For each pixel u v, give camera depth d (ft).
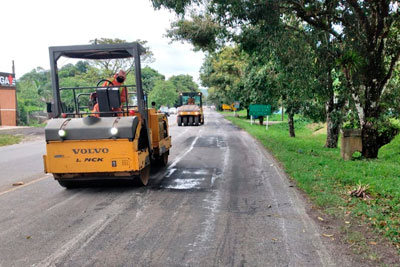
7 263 12.91
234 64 106.73
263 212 18.49
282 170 30.66
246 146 50.26
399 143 48.37
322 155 40.37
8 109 110.32
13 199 22.29
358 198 20.12
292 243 14.32
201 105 111.24
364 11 34.19
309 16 34.83
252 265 12.46
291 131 72.79
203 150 46.19
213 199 21.30
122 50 25.55
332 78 41.88
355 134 36.01
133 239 14.99
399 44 33.96
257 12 32.07
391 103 36.06
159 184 25.72
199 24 44.75
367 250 13.44
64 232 16.03
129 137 21.94
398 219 16.28
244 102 109.91
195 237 15.12
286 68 38.58
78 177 23.00
